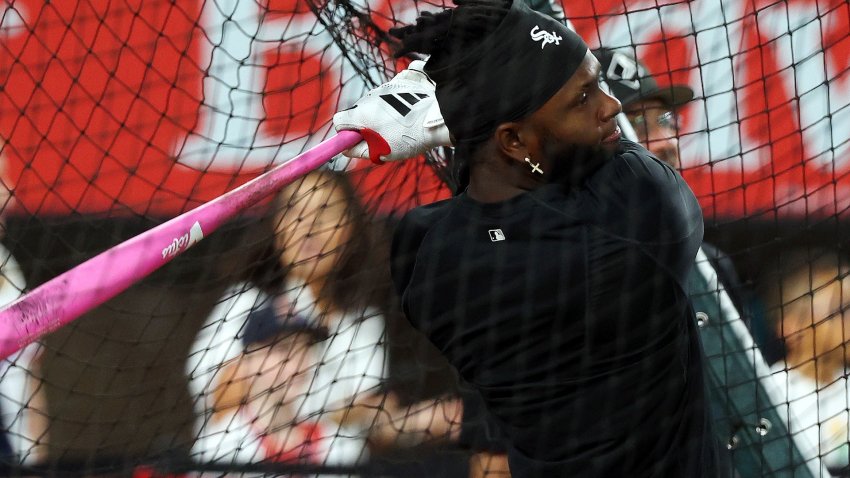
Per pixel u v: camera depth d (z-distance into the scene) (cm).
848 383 1216
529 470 902
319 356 1274
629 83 1080
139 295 1346
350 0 1138
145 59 1267
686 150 1137
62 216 1288
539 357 848
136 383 1312
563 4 1112
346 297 1275
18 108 1233
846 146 1142
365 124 965
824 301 1247
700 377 877
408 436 1250
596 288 810
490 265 835
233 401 1258
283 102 1219
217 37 1193
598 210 808
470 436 1223
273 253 1282
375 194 1242
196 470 1219
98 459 1274
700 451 869
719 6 1081
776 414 1102
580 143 805
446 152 1135
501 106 799
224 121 1234
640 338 827
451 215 866
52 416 1262
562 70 792
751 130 1137
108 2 1252
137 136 1248
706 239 1212
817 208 1180
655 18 1094
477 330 862
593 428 862
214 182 1272
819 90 1115
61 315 716
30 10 1250
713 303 1099
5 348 676
